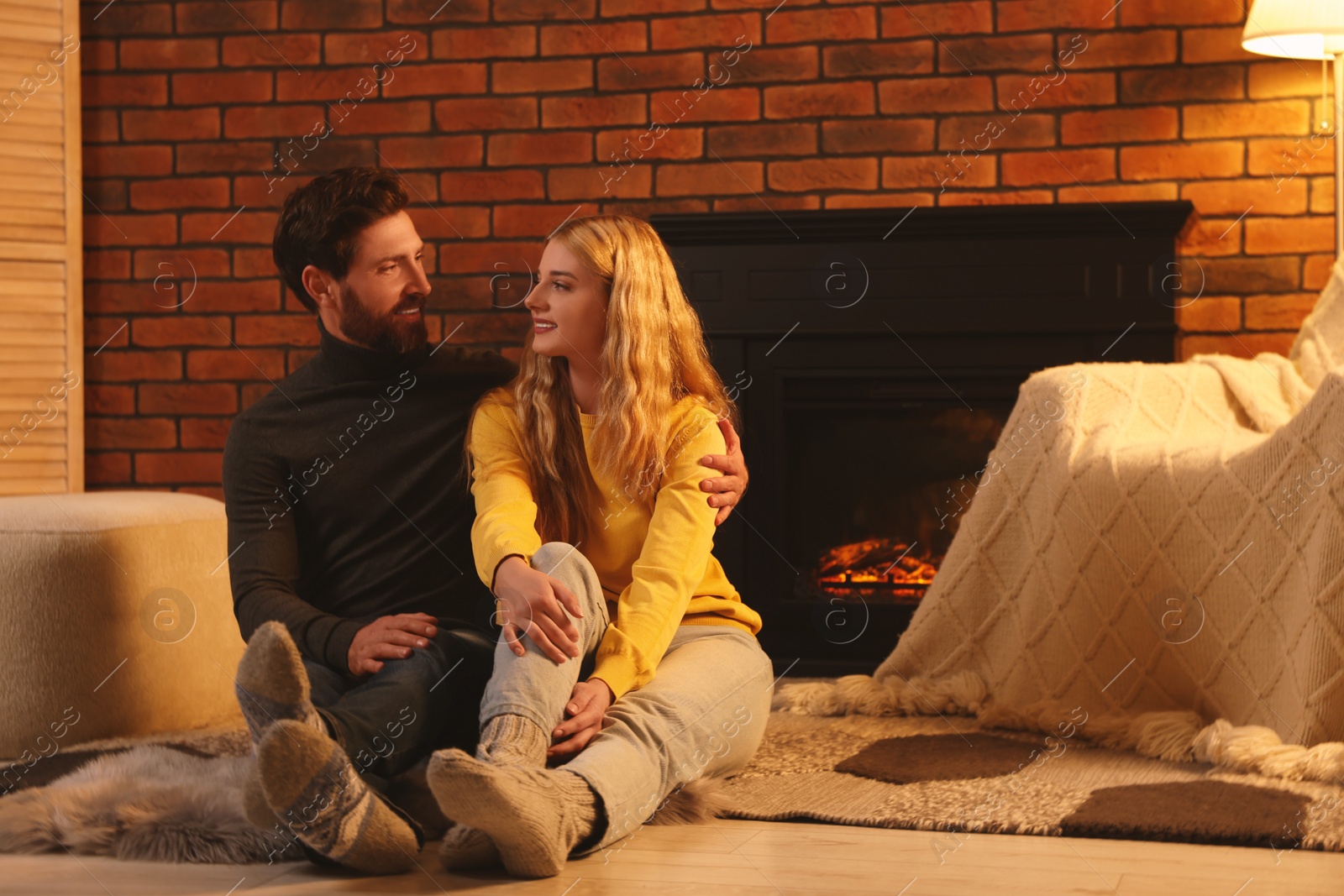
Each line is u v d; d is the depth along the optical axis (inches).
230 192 129.6
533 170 124.6
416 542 62.5
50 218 127.3
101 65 130.8
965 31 117.4
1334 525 61.4
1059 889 45.5
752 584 111.2
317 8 127.9
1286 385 84.2
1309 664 62.0
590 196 123.9
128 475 131.2
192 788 55.9
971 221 107.0
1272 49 107.6
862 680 83.0
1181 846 51.1
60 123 127.8
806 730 75.3
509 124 125.0
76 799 54.8
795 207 120.4
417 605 61.8
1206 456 70.7
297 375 64.9
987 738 72.4
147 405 131.0
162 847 50.5
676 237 111.3
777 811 56.3
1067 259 106.7
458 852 47.8
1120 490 73.8
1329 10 100.4
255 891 46.2
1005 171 117.2
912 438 113.0
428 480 63.4
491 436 62.3
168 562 77.4
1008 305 107.7
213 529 81.6
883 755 67.6
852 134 119.4
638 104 122.8
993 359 108.5
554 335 61.1
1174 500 71.6
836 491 114.2
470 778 42.7
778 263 110.3
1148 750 66.9
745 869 48.3
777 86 120.5
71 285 128.3
